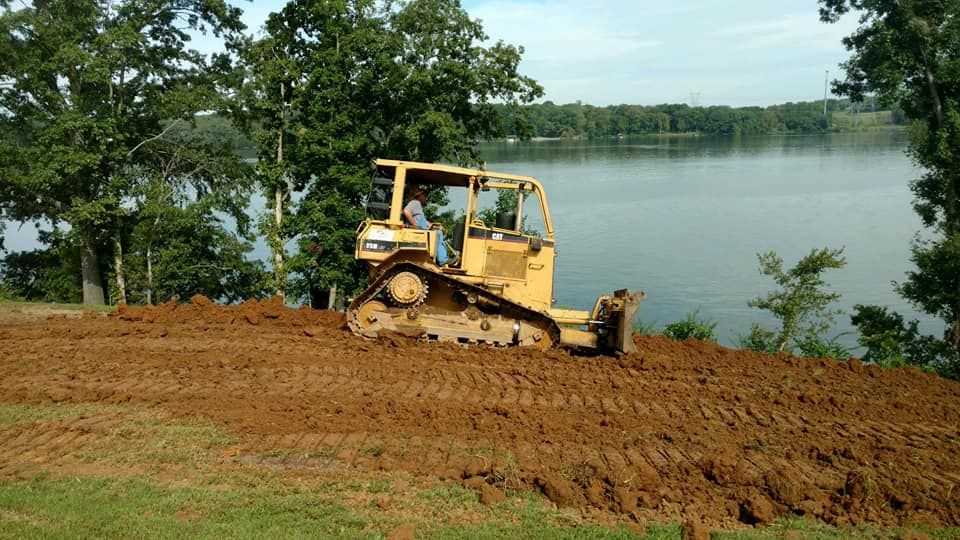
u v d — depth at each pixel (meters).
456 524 6.25
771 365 11.67
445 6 24.69
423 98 24.70
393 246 11.52
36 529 5.88
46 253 30.52
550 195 71.19
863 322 22.77
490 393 9.56
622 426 8.55
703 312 34.12
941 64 22.41
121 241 27.53
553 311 11.80
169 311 13.34
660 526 6.32
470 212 11.72
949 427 9.02
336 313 13.63
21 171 25.39
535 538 6.05
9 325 12.44
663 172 89.31
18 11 24.05
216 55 27.81
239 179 27.73
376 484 6.86
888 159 97.81
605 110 158.62
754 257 45.97
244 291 28.14
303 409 8.65
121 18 25.80
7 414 8.34
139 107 26.92
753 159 105.19
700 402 9.58
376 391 9.48
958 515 6.64
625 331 11.20
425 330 11.58
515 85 25.38
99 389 9.16
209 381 9.61
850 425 8.93
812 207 63.84
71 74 25.64
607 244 50.94
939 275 21.84
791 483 6.82
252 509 6.34
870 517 6.61
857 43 24.12
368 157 24.09
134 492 6.57
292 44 24.59
